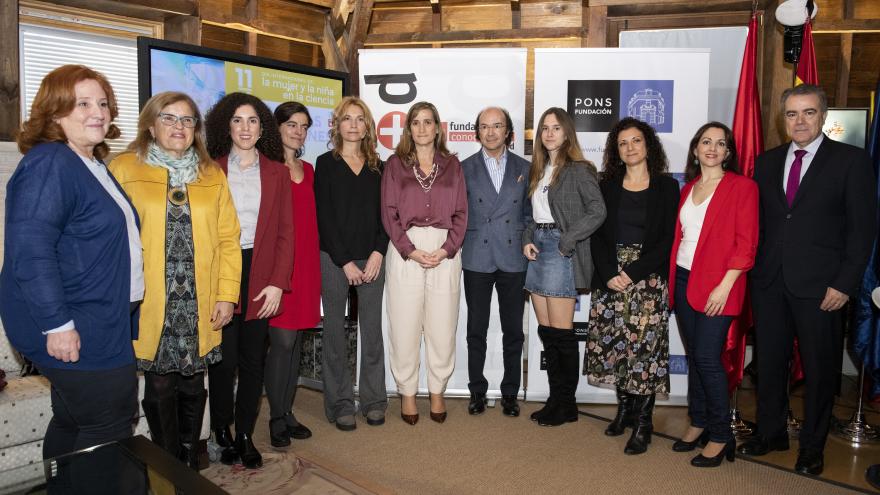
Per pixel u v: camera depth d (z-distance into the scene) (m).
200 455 2.52
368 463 2.63
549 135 2.94
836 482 2.48
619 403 3.02
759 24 3.85
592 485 2.44
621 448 2.83
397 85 3.49
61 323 1.55
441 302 3.02
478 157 3.16
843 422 3.14
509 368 3.24
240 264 2.22
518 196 3.09
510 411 3.24
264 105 2.58
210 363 2.15
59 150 1.61
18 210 1.56
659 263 2.70
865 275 3.02
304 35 4.36
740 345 3.15
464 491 2.38
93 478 1.65
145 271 1.96
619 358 2.77
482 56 3.47
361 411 3.24
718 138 2.61
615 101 3.44
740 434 3.01
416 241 2.96
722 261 2.53
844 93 4.09
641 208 2.78
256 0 4.05
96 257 1.65
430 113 2.95
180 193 2.03
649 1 3.91
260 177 2.50
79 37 3.54
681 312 2.71
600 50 3.43
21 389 2.41
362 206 2.91
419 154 3.02
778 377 2.71
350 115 2.85
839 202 2.47
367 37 4.41
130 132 3.77
